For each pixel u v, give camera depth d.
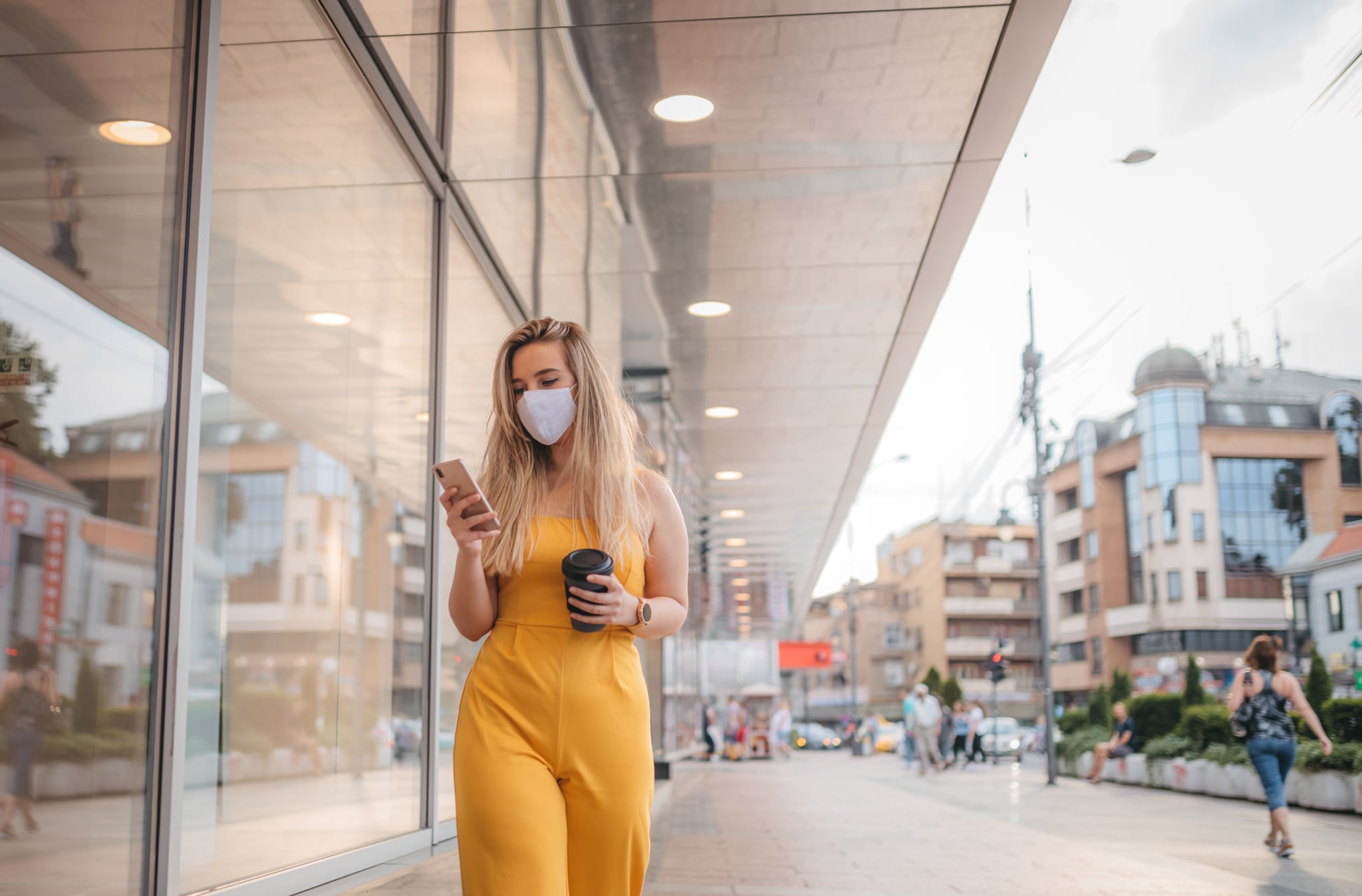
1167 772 15.77
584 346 2.38
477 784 2.11
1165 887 5.73
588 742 2.16
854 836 8.33
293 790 4.18
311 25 4.45
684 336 9.66
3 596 2.39
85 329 2.71
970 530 70.56
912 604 75.81
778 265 8.05
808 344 9.93
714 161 6.40
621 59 5.29
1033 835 8.65
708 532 20.64
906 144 6.28
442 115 5.73
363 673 5.01
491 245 7.51
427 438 6.13
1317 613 21.84
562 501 2.32
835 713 78.75
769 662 46.38
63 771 2.58
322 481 4.52
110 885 2.77
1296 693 7.55
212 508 3.50
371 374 5.18
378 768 5.18
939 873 6.12
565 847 2.12
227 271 3.57
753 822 9.41
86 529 2.68
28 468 2.47
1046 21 5.10
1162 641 39.12
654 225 7.26
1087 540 45.97
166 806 3.00
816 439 13.44
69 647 2.61
